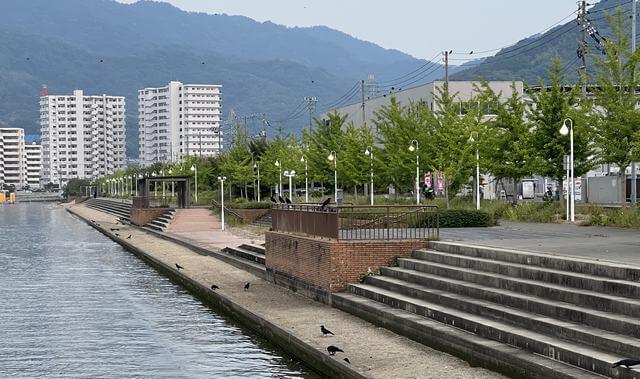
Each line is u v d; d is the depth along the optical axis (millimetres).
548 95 40188
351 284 22734
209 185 100000
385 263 23250
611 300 14109
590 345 13211
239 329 22766
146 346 20594
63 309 27094
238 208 62219
